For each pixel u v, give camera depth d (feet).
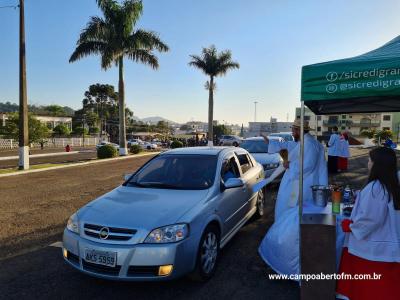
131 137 278.26
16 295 12.14
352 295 9.86
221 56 102.73
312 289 10.30
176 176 15.72
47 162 70.23
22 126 51.96
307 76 10.79
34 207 26.30
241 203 17.34
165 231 11.44
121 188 15.64
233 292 12.21
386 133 109.19
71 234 12.44
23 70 52.24
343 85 10.30
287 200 16.01
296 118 16.80
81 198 29.94
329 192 12.47
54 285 12.86
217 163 16.22
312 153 15.61
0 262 15.24
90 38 72.59
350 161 58.44
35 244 17.63
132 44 74.43
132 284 12.85
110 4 72.69
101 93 297.33
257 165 22.40
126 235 11.39
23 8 52.26
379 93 9.85
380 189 8.96
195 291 12.28
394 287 9.13
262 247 14.75
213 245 13.60
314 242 10.25
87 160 71.31
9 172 48.03
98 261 11.43
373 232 9.25
